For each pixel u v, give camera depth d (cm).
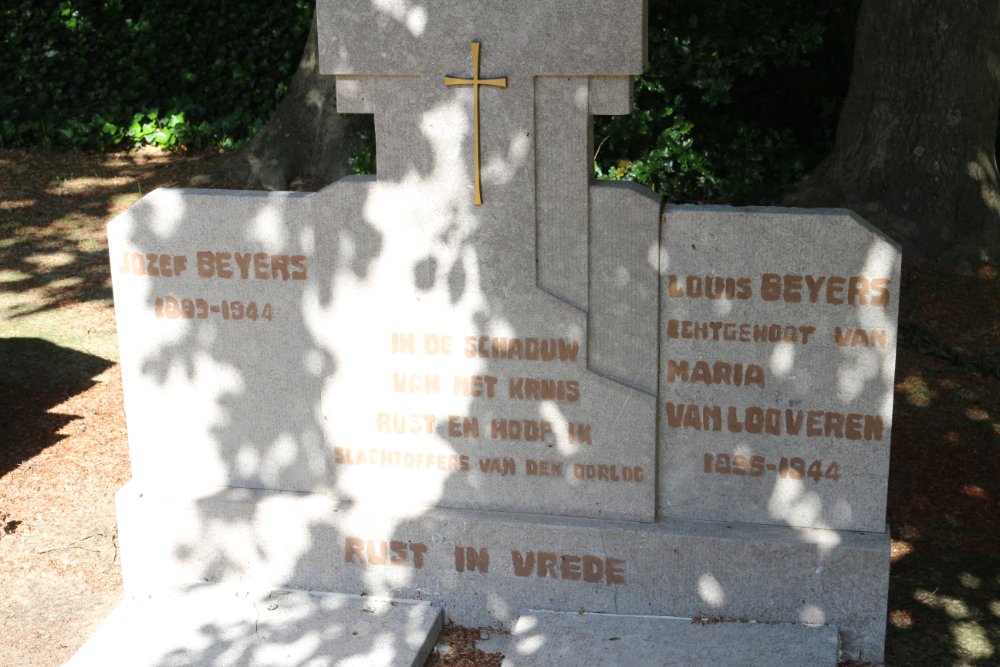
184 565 581
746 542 519
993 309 907
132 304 568
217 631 536
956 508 646
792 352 508
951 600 562
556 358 529
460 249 528
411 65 509
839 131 1055
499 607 556
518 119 505
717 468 530
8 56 1353
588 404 530
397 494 565
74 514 649
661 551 530
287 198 541
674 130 1119
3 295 980
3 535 626
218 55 1377
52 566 602
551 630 529
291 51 1378
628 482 536
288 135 1242
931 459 702
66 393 802
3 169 1268
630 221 509
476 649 540
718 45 1154
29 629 551
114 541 625
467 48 502
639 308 517
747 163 1139
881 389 502
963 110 986
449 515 551
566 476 543
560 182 510
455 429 550
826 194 1041
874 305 493
